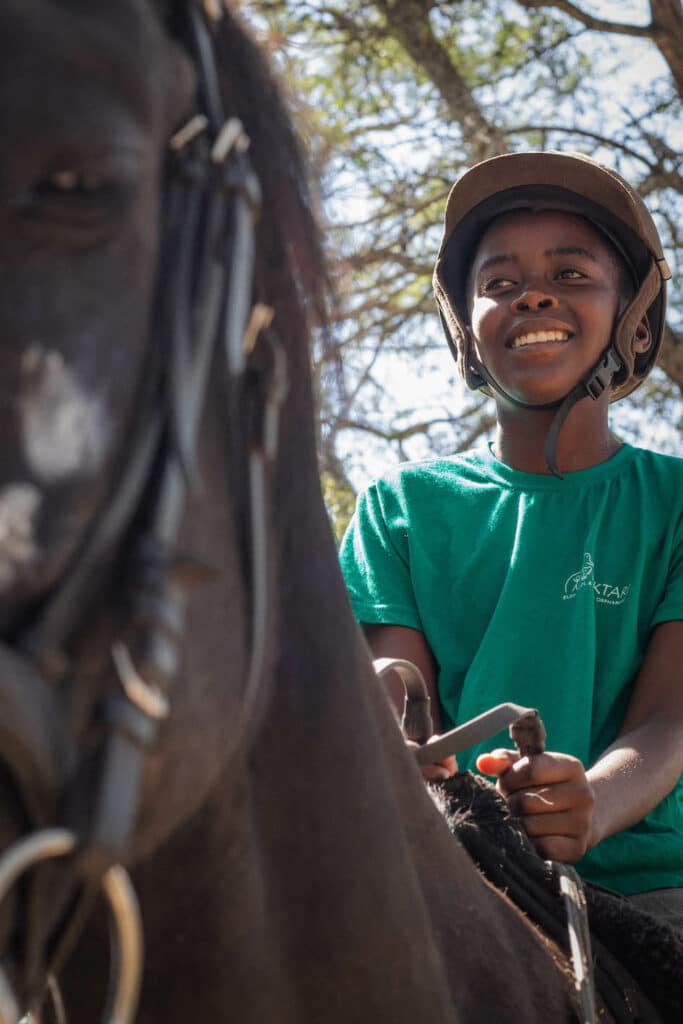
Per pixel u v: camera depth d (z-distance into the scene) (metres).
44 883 0.75
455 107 6.54
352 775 1.13
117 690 0.76
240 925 1.04
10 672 0.68
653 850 1.83
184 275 0.87
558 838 1.51
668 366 6.58
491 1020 1.29
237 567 0.94
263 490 0.97
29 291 0.75
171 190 0.90
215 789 0.98
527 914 1.48
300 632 1.10
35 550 0.71
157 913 1.01
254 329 0.95
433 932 1.26
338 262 1.19
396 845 1.17
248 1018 1.05
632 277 2.13
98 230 0.77
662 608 1.95
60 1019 1.06
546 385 2.03
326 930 1.11
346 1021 1.13
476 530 2.09
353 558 2.15
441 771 1.58
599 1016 1.41
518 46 6.82
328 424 1.18
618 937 1.51
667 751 1.76
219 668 0.89
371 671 1.23
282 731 1.09
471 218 2.16
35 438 0.74
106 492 0.78
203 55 0.95
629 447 2.14
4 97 0.73
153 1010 1.05
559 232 2.08
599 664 1.93
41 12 0.74
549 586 1.98
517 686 1.92
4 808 0.73
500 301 2.08
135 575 0.77
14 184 0.73
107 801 0.74
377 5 6.36
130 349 0.79
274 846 1.09
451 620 2.04
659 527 2.01
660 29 6.66
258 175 1.05
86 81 0.75
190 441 0.83
